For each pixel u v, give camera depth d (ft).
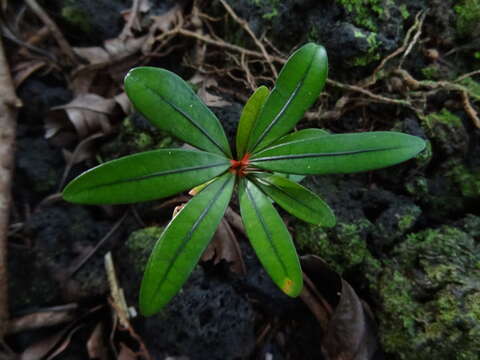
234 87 0.97
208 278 0.82
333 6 0.87
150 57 1.06
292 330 0.85
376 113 0.93
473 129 0.87
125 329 0.82
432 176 0.87
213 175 0.50
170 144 0.89
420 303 0.72
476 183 0.83
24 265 0.88
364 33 0.86
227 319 0.79
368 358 0.74
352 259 0.79
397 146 0.48
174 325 0.77
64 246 0.89
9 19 1.00
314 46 0.52
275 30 0.95
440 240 0.76
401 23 0.90
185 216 0.48
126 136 0.94
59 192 0.96
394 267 0.78
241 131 0.54
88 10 1.05
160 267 0.46
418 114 0.87
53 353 0.82
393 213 0.82
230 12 0.97
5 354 0.82
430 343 0.68
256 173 0.55
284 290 0.50
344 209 0.83
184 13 1.09
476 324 0.65
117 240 0.93
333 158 0.49
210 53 1.02
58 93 0.99
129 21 1.05
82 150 0.98
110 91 1.04
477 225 0.80
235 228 0.84
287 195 0.54
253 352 0.83
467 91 0.86
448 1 0.94
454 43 0.96
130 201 0.45
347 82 0.91
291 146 0.51
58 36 1.03
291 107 0.53
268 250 0.51
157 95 0.47
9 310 0.84
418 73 0.96
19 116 0.97
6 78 0.91
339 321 0.75
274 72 0.92
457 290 0.69
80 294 0.86
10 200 0.87
